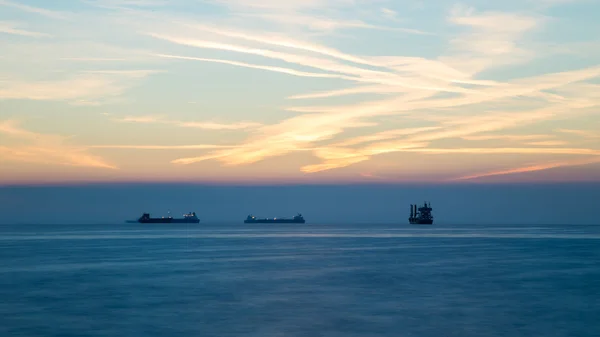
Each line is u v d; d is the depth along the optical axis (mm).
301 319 38406
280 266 74750
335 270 69250
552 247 125250
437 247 124875
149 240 167375
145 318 38906
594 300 46188
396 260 85125
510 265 76375
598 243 146875
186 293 49812
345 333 34531
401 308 42344
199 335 34094
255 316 39438
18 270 69562
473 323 37312
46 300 46375
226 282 57219
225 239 176375
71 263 79688
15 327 36406
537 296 48219
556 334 34500
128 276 62781
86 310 41906
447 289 52250
